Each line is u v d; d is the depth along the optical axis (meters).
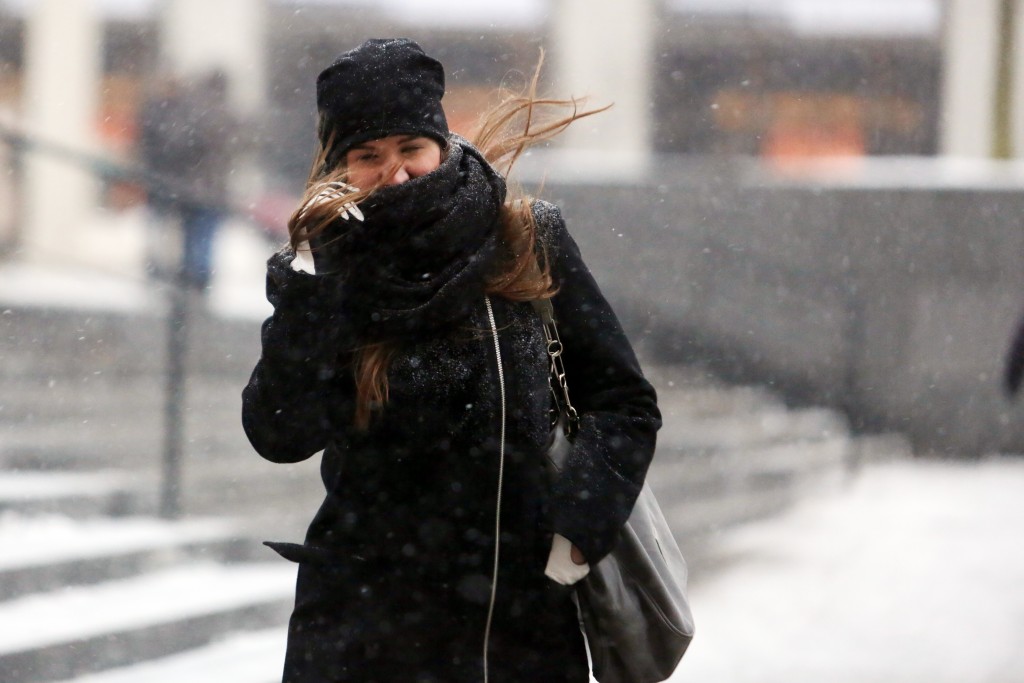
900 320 53.22
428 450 10.48
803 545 39.44
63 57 72.12
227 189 52.44
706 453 42.62
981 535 40.38
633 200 53.41
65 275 34.53
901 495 46.72
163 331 34.00
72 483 28.77
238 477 32.06
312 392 10.16
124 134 73.25
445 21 79.25
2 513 26.83
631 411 10.89
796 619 30.92
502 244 10.63
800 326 53.03
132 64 74.44
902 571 35.75
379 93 10.49
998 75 72.31
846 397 52.53
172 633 24.08
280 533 31.17
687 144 80.06
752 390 52.97
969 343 52.75
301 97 77.44
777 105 80.06
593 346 10.95
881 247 53.06
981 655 27.70
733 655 27.75
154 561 27.06
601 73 76.44
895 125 80.00
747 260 53.25
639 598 10.88
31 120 71.62
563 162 53.94
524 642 10.65
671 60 79.44
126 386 33.50
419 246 10.23
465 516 10.50
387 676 10.50
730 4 79.31
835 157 80.06
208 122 51.25
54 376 32.75
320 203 9.97
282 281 9.86
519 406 10.52
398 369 10.38
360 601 10.57
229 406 34.22
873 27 79.00
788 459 45.78
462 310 10.32
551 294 10.72
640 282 53.38
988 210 52.72
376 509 10.61
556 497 10.41
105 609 23.88
